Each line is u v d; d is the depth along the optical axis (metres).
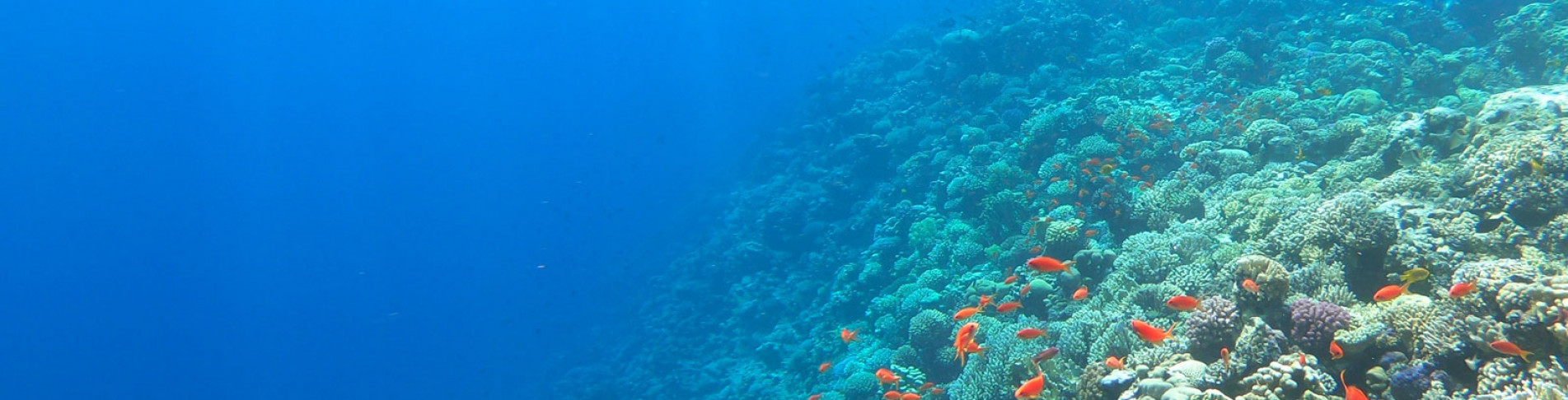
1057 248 10.02
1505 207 6.10
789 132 31.66
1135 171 12.20
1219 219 8.86
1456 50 14.62
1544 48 12.34
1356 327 4.99
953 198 14.85
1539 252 5.41
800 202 20.89
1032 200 12.41
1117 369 5.96
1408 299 5.12
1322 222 6.43
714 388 17.09
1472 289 4.62
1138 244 8.73
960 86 20.55
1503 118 7.83
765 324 18.38
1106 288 8.51
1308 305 5.18
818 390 13.68
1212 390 4.74
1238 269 5.62
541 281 51.81
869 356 12.68
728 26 95.25
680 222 35.34
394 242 101.44
